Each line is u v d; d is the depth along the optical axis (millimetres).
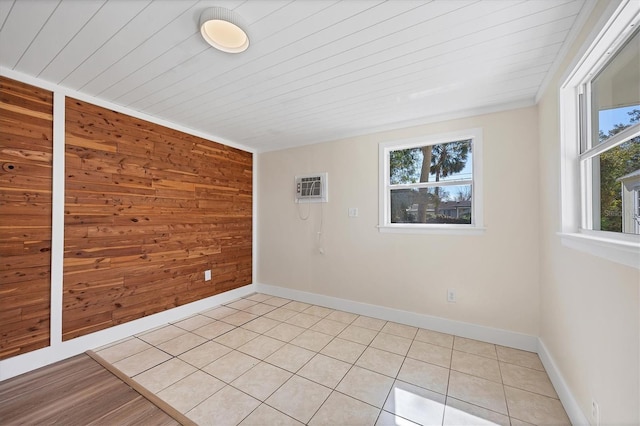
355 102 2451
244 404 1687
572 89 1692
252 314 3199
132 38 1586
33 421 1534
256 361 2172
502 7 1329
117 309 2518
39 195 2066
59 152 2160
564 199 1700
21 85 1983
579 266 1474
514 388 1838
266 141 3723
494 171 2502
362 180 3223
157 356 2240
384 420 1561
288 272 3814
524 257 2385
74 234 2248
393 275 3002
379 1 1293
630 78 1160
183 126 3113
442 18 1411
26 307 2000
